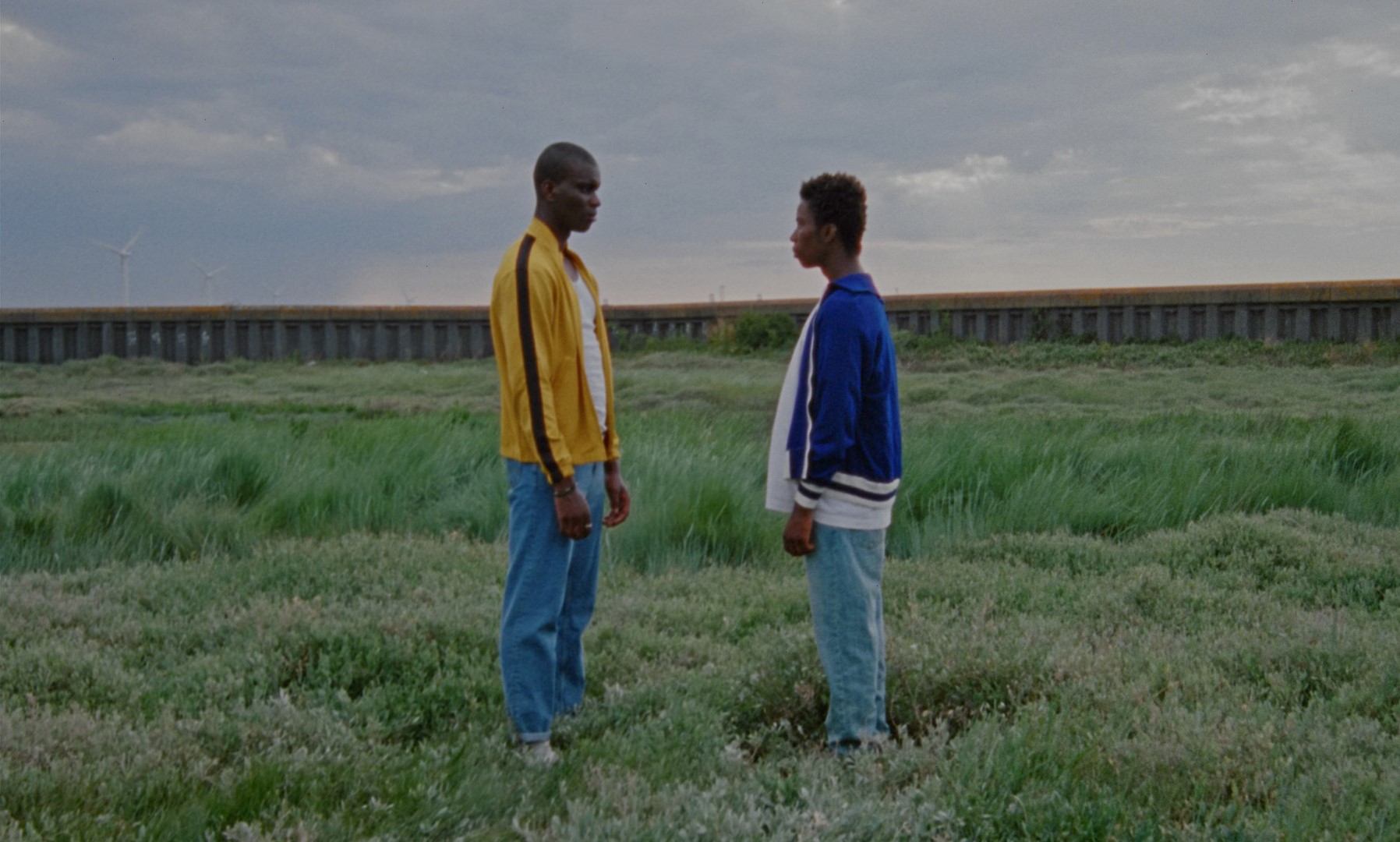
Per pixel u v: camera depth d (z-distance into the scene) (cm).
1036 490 812
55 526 708
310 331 3180
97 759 331
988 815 293
